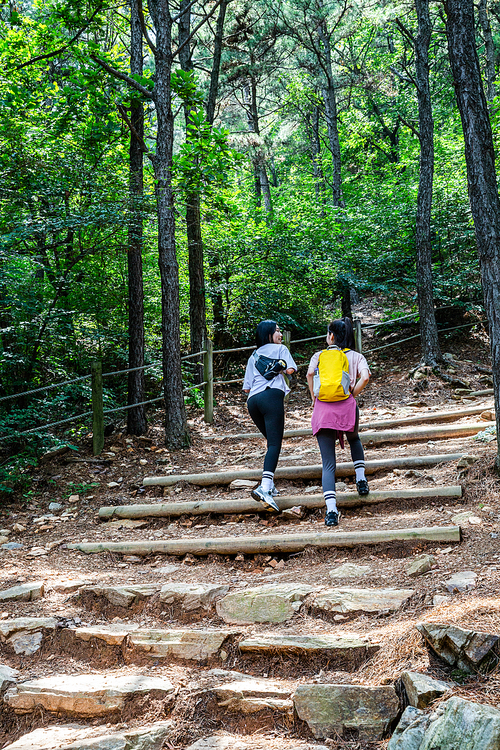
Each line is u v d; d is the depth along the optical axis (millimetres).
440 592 3295
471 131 4250
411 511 4625
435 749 2234
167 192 7512
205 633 3443
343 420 4590
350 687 2730
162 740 2828
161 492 6051
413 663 2746
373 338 13672
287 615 3541
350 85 16047
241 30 13359
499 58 18156
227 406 10352
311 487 5492
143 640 3512
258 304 12516
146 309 11477
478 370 9734
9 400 7992
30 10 12492
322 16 13805
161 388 10945
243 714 2895
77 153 8328
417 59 9703
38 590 4086
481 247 4305
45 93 8695
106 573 4426
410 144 20062
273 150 15977
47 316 8164
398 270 12961
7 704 3246
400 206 12828
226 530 4965
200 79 15164
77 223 7699
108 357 10086
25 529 5430
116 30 11266
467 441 5898
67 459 6957
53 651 3639
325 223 13398
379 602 3391
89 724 3064
